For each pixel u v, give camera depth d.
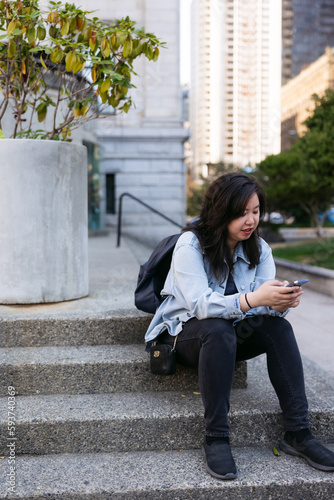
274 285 1.67
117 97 2.53
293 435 1.75
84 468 1.68
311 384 2.26
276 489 1.58
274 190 14.41
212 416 1.65
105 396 2.01
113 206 11.91
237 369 2.10
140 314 2.29
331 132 7.47
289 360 1.74
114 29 2.30
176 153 11.89
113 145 11.77
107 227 11.77
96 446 1.80
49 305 2.50
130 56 2.38
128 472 1.65
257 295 1.65
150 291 2.01
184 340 1.78
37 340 2.22
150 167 11.88
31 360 2.03
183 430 1.83
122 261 4.64
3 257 2.46
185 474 1.63
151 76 11.15
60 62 2.55
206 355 1.64
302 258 8.62
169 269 2.04
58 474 1.63
